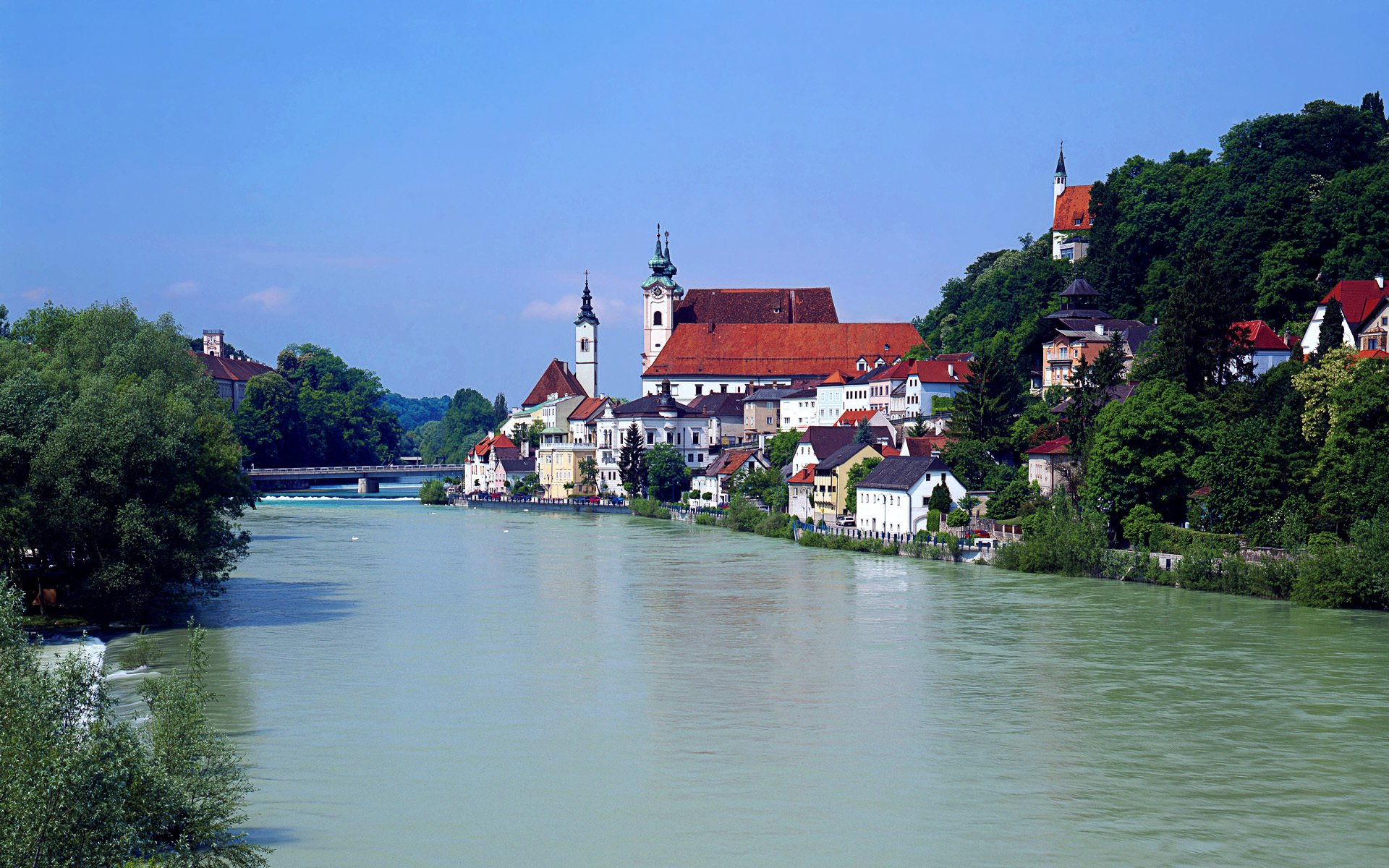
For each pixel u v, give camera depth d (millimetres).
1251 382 163500
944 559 155250
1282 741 73125
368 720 77375
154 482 102062
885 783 66250
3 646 48312
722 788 65625
